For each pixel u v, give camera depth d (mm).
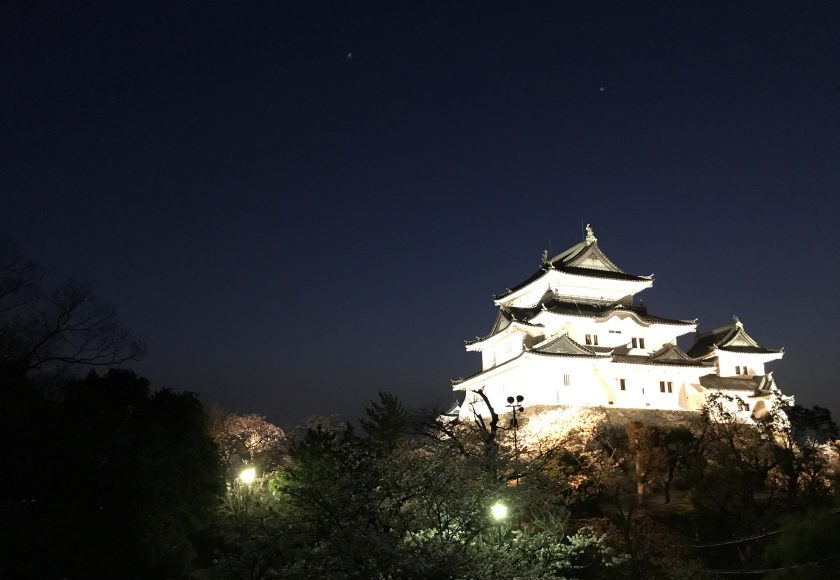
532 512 34031
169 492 44281
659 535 54906
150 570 37406
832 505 46344
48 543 32531
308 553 26469
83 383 44938
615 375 96812
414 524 27031
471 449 33312
